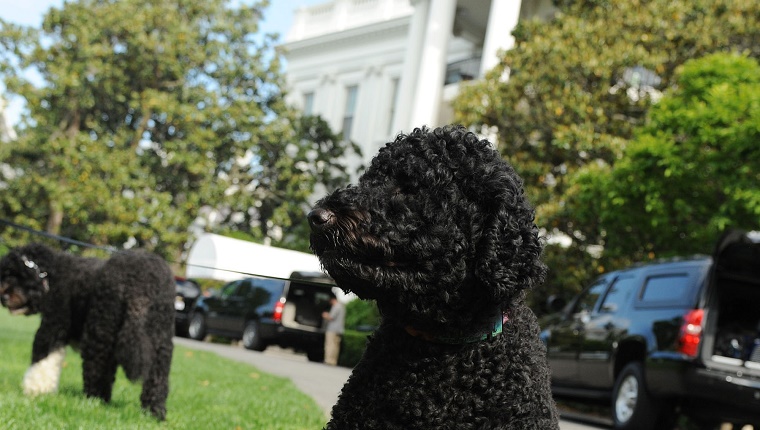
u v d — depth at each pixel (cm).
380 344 323
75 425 504
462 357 312
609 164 1548
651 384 935
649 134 1276
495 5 1945
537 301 1622
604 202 1321
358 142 2948
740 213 1206
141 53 2528
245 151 2642
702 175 1204
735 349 923
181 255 2572
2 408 527
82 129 2673
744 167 1134
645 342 962
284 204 2597
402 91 2402
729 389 886
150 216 2402
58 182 2473
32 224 2497
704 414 925
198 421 617
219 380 1034
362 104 2967
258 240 2477
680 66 1526
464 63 2556
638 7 1605
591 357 1077
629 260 1452
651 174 1255
